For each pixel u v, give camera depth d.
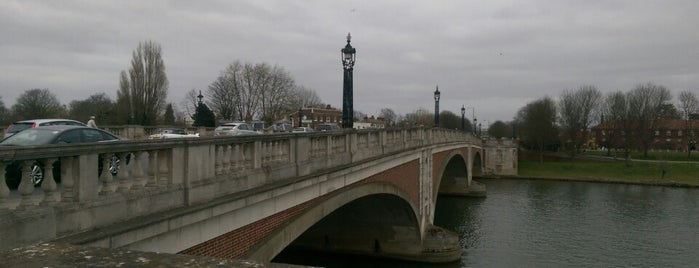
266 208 12.42
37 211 6.55
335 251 31.62
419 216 31.50
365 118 138.00
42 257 4.67
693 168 76.75
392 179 25.41
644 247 35.53
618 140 92.75
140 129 43.03
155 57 63.78
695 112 106.31
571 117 99.62
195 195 9.73
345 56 20.80
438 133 39.19
